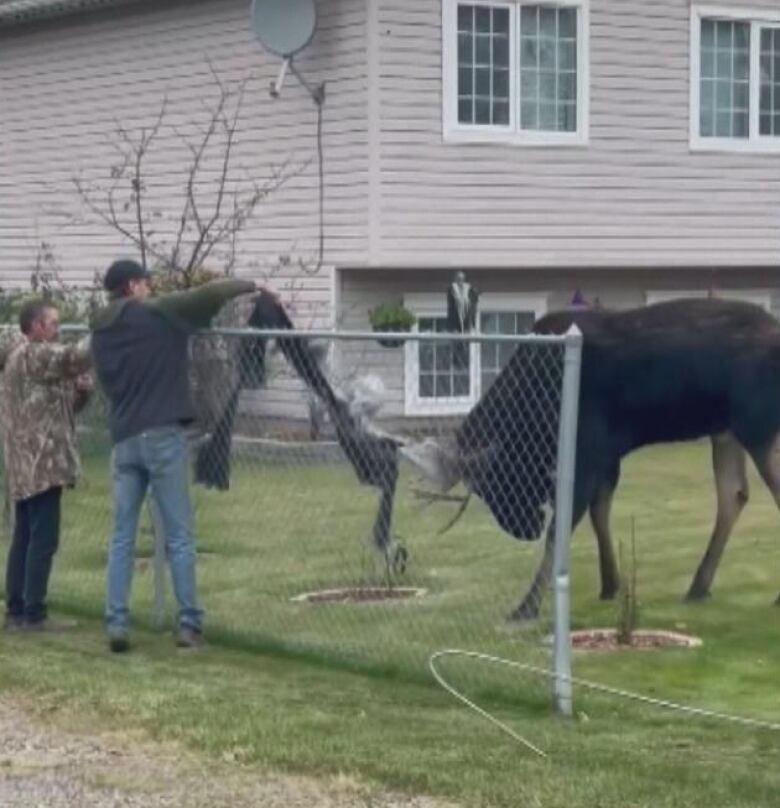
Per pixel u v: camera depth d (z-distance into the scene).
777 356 16.52
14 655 15.52
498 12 30.16
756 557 19.95
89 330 16.48
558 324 16.62
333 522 16.23
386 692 14.10
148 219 32.81
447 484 15.80
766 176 33.09
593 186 31.23
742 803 11.01
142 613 16.67
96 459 18.02
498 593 15.63
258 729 12.84
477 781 11.45
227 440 16.69
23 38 35.53
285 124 30.38
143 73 32.88
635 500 24.08
